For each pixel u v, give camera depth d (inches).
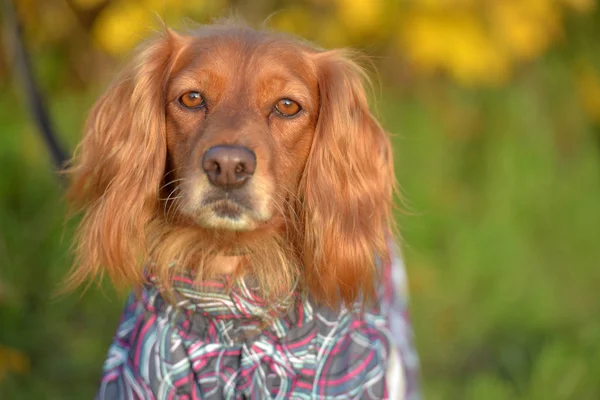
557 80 185.3
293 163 82.9
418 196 170.9
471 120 185.0
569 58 187.9
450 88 185.2
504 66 159.9
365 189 86.7
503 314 150.3
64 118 165.5
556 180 179.3
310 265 82.9
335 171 84.4
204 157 74.9
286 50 83.4
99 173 85.6
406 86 185.8
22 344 132.3
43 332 135.7
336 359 79.7
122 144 84.1
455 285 157.3
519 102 182.7
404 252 163.2
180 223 82.8
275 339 79.2
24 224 151.9
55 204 154.0
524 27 147.8
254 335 78.4
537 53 169.5
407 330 101.0
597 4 181.6
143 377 77.4
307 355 79.3
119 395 78.6
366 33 152.5
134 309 83.8
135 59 86.6
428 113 183.9
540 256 167.5
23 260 146.3
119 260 82.4
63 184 100.6
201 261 81.1
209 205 75.7
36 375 126.1
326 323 80.7
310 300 81.4
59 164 101.5
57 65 169.8
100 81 169.6
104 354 133.3
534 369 130.4
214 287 79.4
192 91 79.9
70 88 172.1
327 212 83.4
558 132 184.5
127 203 82.5
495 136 182.9
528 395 124.6
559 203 175.9
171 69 83.0
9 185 157.2
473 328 145.9
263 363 78.2
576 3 151.7
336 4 143.6
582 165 183.2
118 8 129.7
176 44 84.2
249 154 74.3
